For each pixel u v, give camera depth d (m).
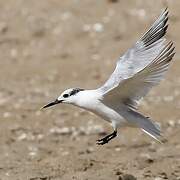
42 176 12.16
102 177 11.98
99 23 22.00
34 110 16.45
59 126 15.38
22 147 14.05
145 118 10.79
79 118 15.87
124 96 10.68
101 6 22.92
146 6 22.66
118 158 13.16
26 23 22.27
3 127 15.28
